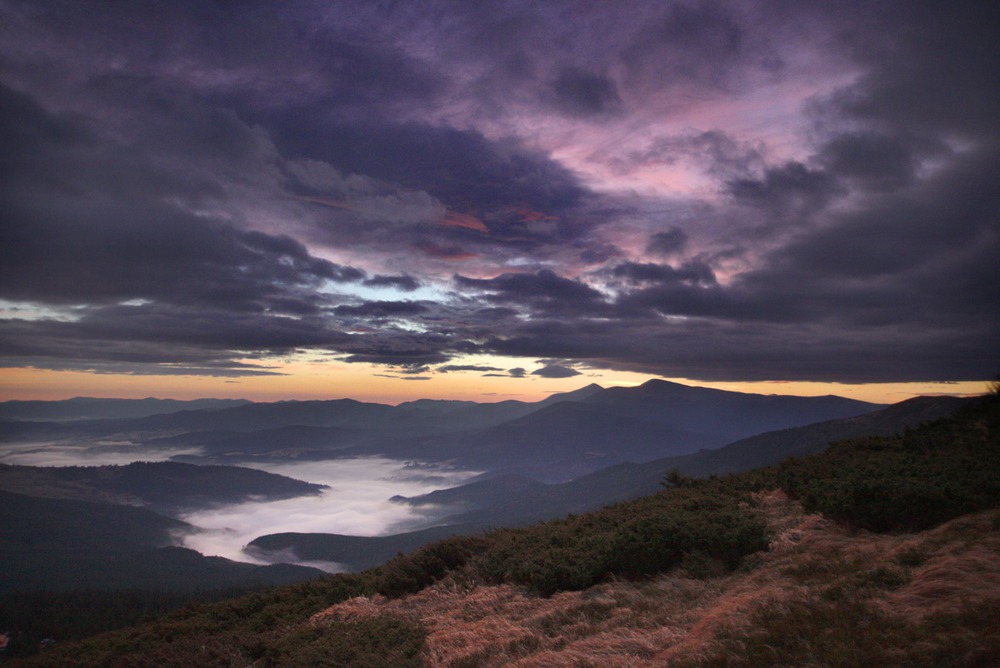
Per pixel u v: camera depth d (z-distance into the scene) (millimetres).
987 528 8312
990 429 14430
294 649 9555
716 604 8188
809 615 6562
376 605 12758
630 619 8438
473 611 10641
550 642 8211
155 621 14086
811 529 10922
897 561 7922
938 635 5422
